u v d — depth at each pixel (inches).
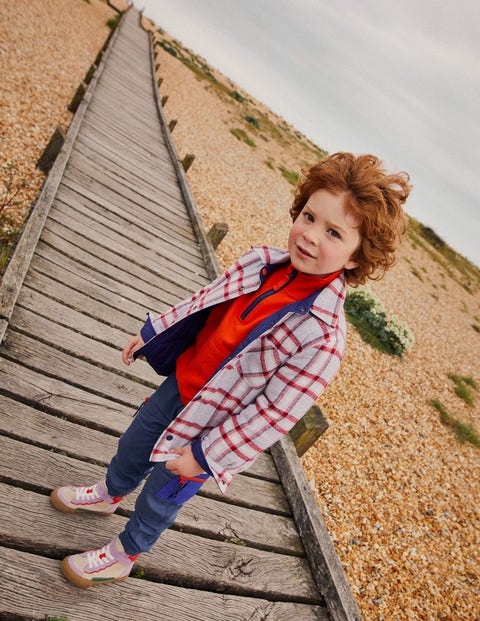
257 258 56.3
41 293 122.3
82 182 207.2
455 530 205.5
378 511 190.1
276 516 98.3
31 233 136.6
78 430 92.2
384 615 146.4
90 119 300.2
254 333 48.7
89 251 159.5
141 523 61.1
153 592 72.1
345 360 301.7
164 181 286.8
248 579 81.7
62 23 617.0
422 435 270.4
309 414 116.0
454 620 158.7
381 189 43.4
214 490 95.3
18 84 327.9
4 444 80.1
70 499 73.6
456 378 406.0
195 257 214.1
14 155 237.1
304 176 49.7
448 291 835.4
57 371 102.6
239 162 610.9
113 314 135.1
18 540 67.9
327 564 86.7
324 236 44.6
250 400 52.8
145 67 714.2
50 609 62.9
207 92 1057.5
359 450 223.0
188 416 54.4
